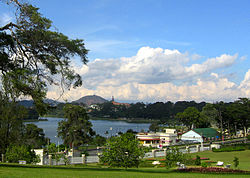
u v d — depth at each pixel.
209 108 101.00
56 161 35.09
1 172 14.50
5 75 16.38
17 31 16.58
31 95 16.08
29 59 16.84
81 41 17.72
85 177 14.85
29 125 50.31
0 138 25.64
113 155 20.97
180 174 19.42
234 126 96.25
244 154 47.38
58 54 17.36
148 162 37.00
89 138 64.19
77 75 17.61
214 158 42.41
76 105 64.50
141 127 175.00
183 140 77.25
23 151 30.17
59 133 63.12
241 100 92.31
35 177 13.49
